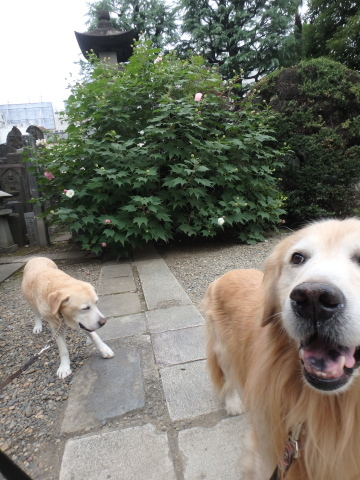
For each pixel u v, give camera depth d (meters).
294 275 0.75
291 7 8.17
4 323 1.90
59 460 0.98
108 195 3.05
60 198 3.39
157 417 1.11
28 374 1.40
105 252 3.40
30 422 1.13
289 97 4.05
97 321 1.39
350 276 0.64
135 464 0.95
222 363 1.11
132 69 3.23
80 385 1.29
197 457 0.96
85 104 3.23
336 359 0.61
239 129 3.41
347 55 6.84
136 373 1.34
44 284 1.51
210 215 3.25
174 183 2.82
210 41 8.55
